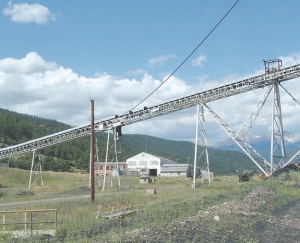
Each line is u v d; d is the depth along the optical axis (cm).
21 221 2827
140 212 2961
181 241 1758
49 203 4050
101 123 5856
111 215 2770
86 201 4069
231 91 4762
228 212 2500
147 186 7131
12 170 9756
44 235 2173
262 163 5241
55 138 6419
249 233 1945
